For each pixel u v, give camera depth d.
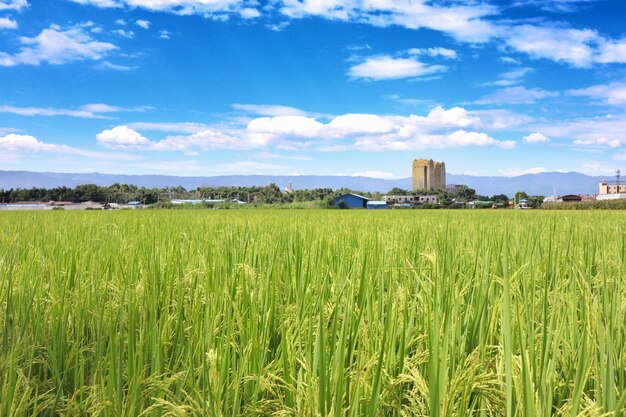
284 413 1.97
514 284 2.97
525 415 1.67
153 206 60.88
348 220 14.46
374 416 1.92
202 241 6.91
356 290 3.48
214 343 2.61
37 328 2.74
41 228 9.80
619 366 2.17
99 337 2.42
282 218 16.22
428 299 2.67
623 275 3.30
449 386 1.92
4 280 3.61
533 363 1.86
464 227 9.64
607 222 11.74
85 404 2.14
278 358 2.66
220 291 3.28
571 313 2.54
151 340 2.61
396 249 4.91
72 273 4.25
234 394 2.13
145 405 2.25
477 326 2.78
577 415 1.74
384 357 2.33
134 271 4.21
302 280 3.68
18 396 2.14
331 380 2.07
